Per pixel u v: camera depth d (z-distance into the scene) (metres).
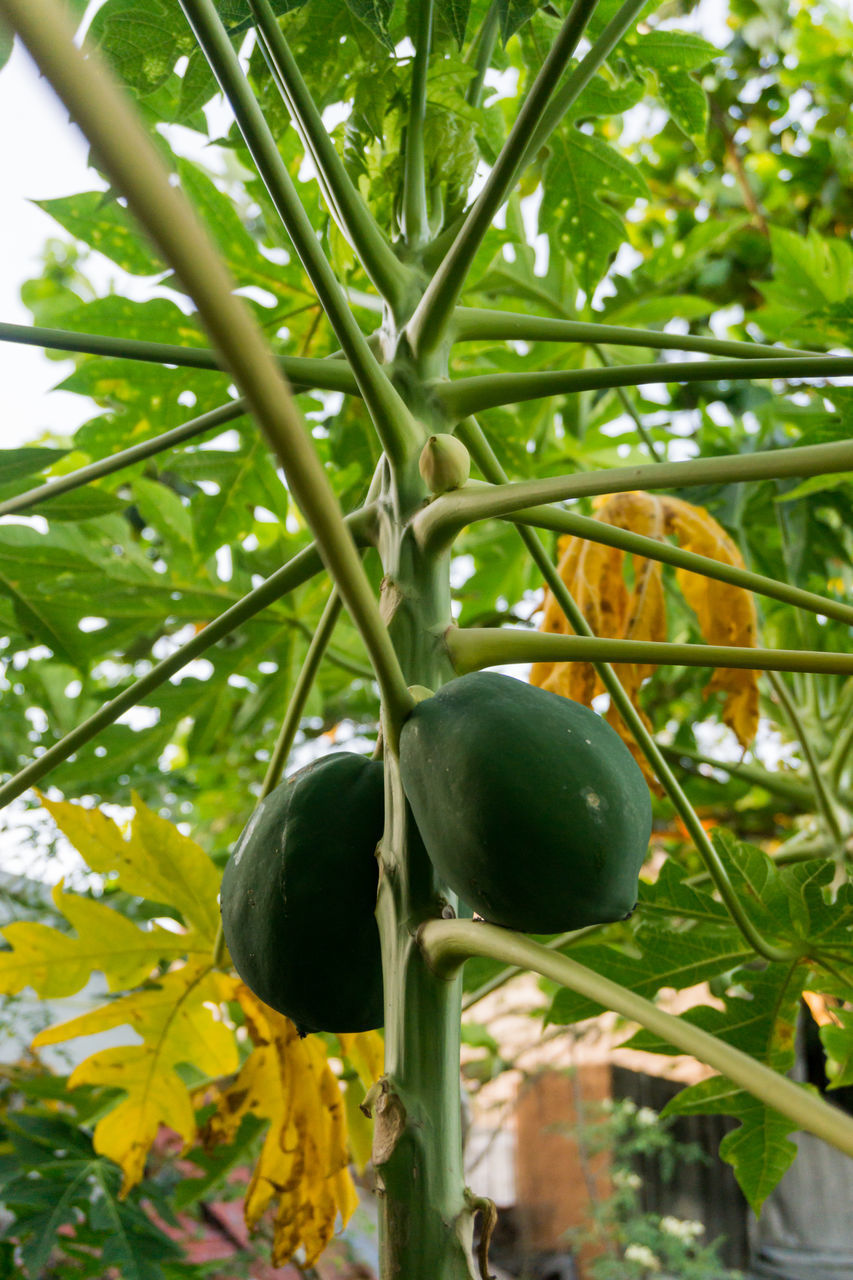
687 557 1.01
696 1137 5.55
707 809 2.79
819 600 0.99
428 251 1.21
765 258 3.25
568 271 2.25
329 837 0.94
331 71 1.34
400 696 0.86
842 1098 2.71
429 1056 0.87
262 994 0.95
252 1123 1.70
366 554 1.74
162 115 1.63
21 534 1.94
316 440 2.02
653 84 1.84
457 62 1.28
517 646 0.95
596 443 2.58
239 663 2.19
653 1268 4.30
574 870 0.81
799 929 1.20
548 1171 5.58
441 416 1.10
